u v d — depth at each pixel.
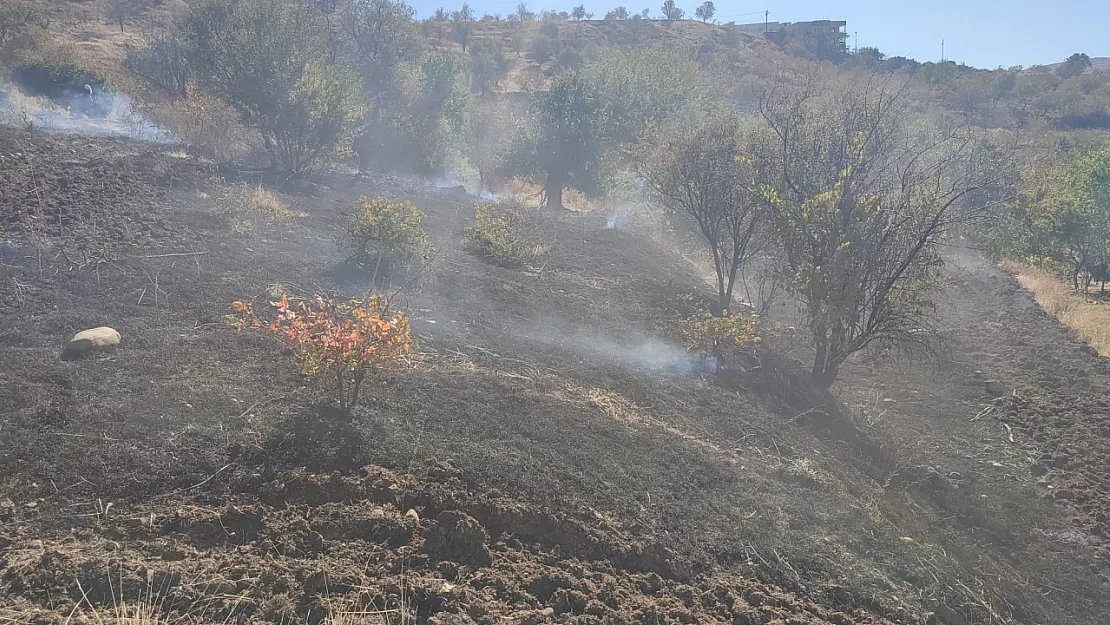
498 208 13.91
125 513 3.81
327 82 14.44
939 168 9.46
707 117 15.08
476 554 4.05
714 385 7.72
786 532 5.03
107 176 10.05
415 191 15.53
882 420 8.48
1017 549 6.32
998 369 10.73
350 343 4.87
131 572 3.41
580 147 21.12
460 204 15.01
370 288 8.20
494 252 10.95
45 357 5.29
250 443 4.52
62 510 3.77
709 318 9.23
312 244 9.47
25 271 6.79
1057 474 7.88
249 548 3.74
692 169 11.20
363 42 25.23
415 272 9.14
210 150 13.98
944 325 12.32
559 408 6.01
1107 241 15.91
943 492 6.94
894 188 8.66
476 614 3.58
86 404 4.72
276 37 14.13
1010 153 17.95
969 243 16.88
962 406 9.31
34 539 3.55
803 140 9.80
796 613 4.27
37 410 4.52
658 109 22.77
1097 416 9.16
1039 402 9.55
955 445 8.25
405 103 22.22
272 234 9.55
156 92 20.11
